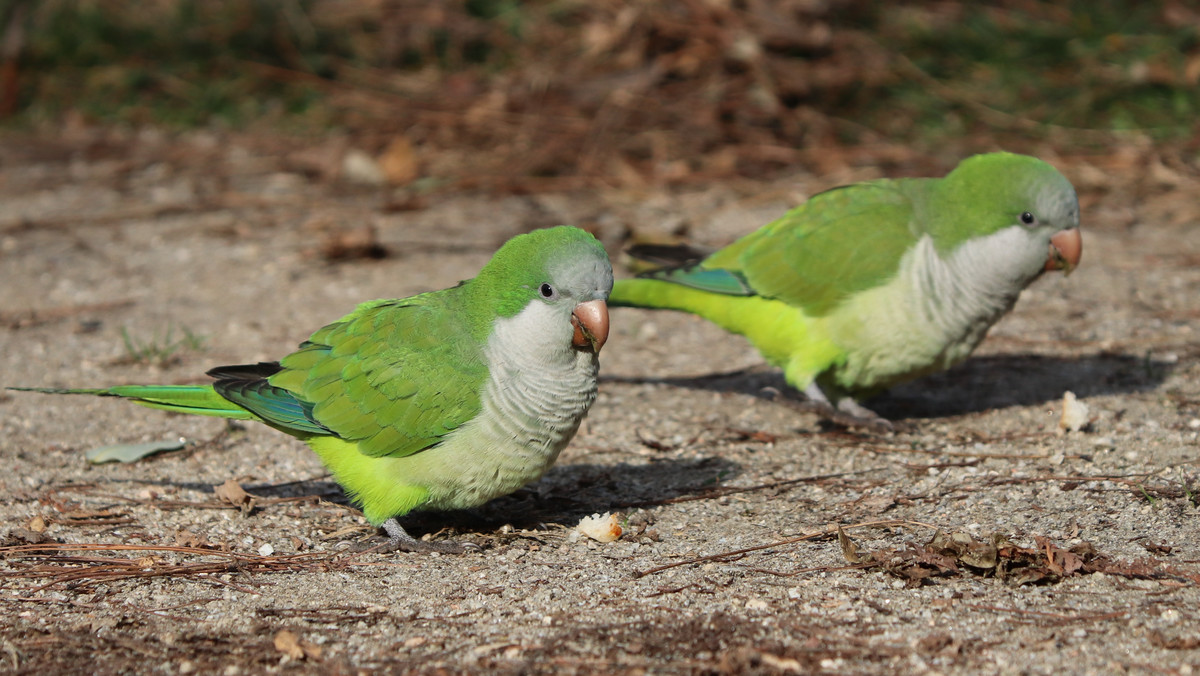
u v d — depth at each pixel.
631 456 10.38
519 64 22.23
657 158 19.73
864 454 10.20
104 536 8.60
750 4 21.45
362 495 8.58
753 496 9.32
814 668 6.45
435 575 7.96
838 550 8.05
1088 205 17.55
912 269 10.34
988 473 9.45
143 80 23.44
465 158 20.17
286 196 19.03
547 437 8.27
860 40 21.61
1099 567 7.47
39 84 23.48
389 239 16.98
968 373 12.30
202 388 8.89
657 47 21.66
